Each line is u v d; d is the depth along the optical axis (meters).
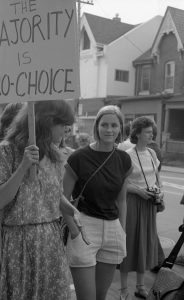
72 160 3.32
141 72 31.69
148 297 3.31
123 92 32.22
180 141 24.80
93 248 3.26
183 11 29.20
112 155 3.37
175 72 28.56
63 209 2.88
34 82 2.57
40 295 2.51
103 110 3.38
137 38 32.62
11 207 2.46
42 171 2.52
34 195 2.47
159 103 26.39
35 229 2.48
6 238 2.48
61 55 2.50
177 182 15.77
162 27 29.19
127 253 4.34
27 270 2.46
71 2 2.46
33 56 2.58
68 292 2.58
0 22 2.70
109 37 32.41
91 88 32.56
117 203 3.53
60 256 2.56
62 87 2.49
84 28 32.97
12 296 2.45
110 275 3.42
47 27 2.53
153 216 4.48
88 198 3.31
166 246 6.38
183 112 27.06
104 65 31.70
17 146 2.48
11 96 2.64
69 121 2.62
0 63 2.70
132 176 4.44
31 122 2.43
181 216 9.01
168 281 3.21
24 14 2.61
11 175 2.44
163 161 24.08
